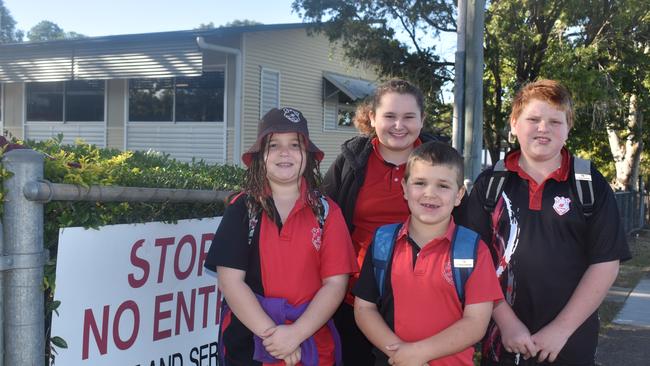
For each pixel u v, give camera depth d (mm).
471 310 2457
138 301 2793
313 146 2691
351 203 3164
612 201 2639
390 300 2584
